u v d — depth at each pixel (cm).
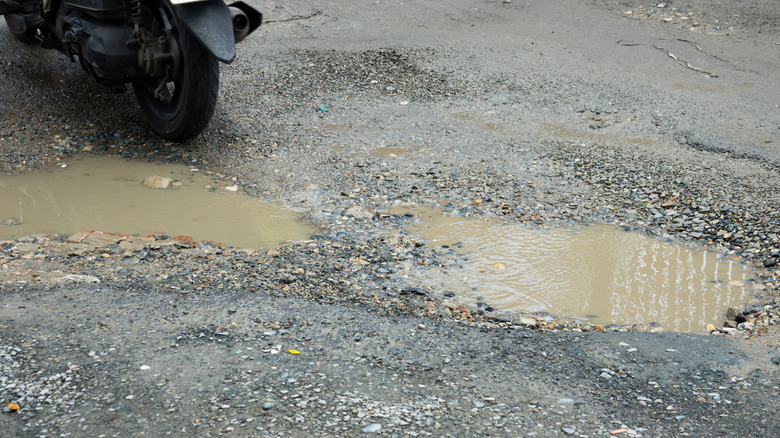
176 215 482
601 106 716
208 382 283
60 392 274
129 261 405
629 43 913
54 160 570
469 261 431
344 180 546
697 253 448
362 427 258
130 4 548
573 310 382
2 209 484
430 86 762
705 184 539
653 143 625
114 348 305
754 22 974
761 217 483
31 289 360
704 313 381
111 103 679
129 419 259
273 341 318
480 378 299
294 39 891
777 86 766
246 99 707
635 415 275
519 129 658
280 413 264
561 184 545
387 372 299
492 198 518
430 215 492
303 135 633
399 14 1012
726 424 270
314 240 448
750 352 330
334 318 346
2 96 671
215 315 340
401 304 372
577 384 298
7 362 291
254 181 543
